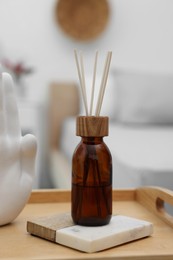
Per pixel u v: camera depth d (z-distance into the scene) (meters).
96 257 0.56
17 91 2.83
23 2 2.86
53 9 2.90
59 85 2.89
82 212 0.64
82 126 0.65
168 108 2.49
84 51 2.92
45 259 0.55
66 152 2.45
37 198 0.92
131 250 0.59
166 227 0.73
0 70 0.69
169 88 2.52
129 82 2.52
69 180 1.79
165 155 1.41
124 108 2.48
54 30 2.91
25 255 0.57
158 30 2.98
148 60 2.98
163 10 2.98
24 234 0.67
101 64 2.94
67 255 0.56
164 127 2.38
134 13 2.96
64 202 0.93
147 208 0.87
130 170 1.24
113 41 2.95
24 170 0.72
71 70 2.93
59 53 2.92
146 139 1.80
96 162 0.65
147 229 0.66
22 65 2.86
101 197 0.65
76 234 0.59
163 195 0.79
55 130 2.89
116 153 1.48
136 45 2.96
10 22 2.85
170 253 0.58
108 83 2.60
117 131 2.12
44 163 2.95
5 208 0.69
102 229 0.62
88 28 2.92
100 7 2.93
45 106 2.93
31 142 0.71
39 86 2.91
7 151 0.69
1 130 0.69
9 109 0.71
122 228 0.63
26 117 2.53
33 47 2.89
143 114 2.47
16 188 0.70
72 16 2.91
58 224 0.65
